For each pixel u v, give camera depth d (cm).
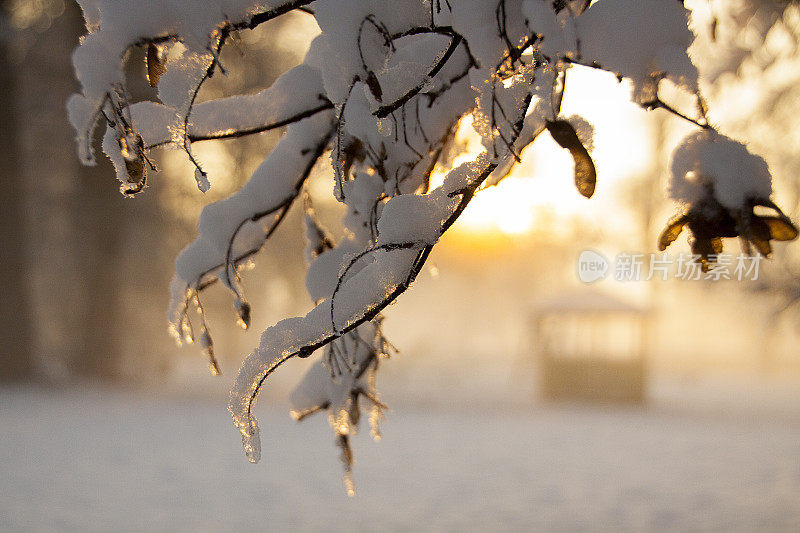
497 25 131
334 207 2038
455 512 877
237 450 1320
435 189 140
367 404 206
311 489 999
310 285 187
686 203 134
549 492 1014
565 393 2511
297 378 3241
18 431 1439
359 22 141
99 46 134
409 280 141
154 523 799
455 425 1812
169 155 2539
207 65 140
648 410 2327
